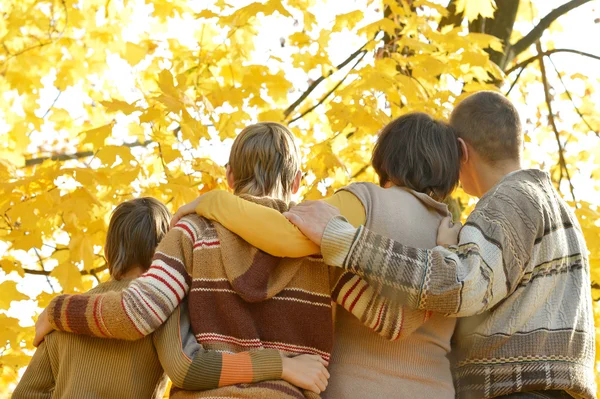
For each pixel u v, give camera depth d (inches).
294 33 172.6
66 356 94.0
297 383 84.6
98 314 86.4
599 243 161.6
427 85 161.9
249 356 84.2
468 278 83.4
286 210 92.1
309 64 175.3
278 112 169.8
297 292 88.3
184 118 148.5
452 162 97.0
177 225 90.9
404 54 169.0
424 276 83.1
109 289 100.3
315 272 89.1
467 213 175.0
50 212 144.2
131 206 103.6
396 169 96.3
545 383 89.2
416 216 92.7
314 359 86.4
